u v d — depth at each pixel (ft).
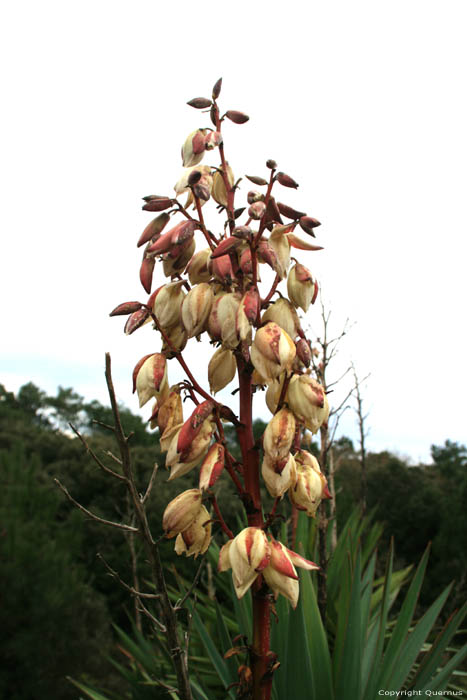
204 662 4.26
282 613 2.87
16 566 9.09
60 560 9.92
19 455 11.55
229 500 14.30
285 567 1.60
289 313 1.82
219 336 1.75
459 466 26.96
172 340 1.88
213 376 1.90
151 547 1.43
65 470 18.81
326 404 1.76
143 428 26.99
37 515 10.55
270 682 1.72
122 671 4.48
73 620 9.59
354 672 2.59
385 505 22.75
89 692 3.50
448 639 2.58
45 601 9.07
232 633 4.59
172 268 1.93
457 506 18.78
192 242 1.92
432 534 21.84
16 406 46.16
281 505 4.72
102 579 15.05
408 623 2.91
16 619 8.88
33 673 8.86
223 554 1.72
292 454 1.92
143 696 3.96
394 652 2.85
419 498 21.93
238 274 1.84
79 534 11.41
